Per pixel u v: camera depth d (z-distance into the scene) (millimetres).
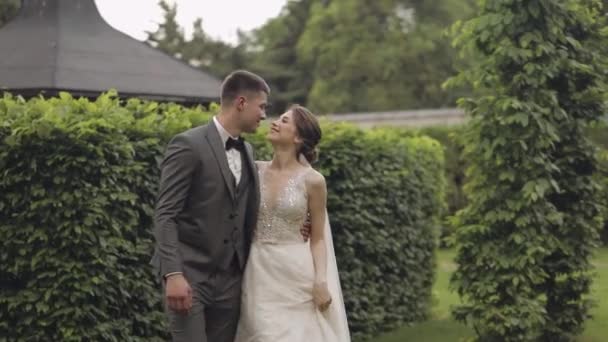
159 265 5184
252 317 5457
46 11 11086
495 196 8664
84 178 6375
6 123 6168
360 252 9508
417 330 10086
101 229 6496
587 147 9133
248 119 5418
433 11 39344
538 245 8438
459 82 9102
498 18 8617
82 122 6285
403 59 37719
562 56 8711
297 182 5570
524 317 8414
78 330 6391
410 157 10656
